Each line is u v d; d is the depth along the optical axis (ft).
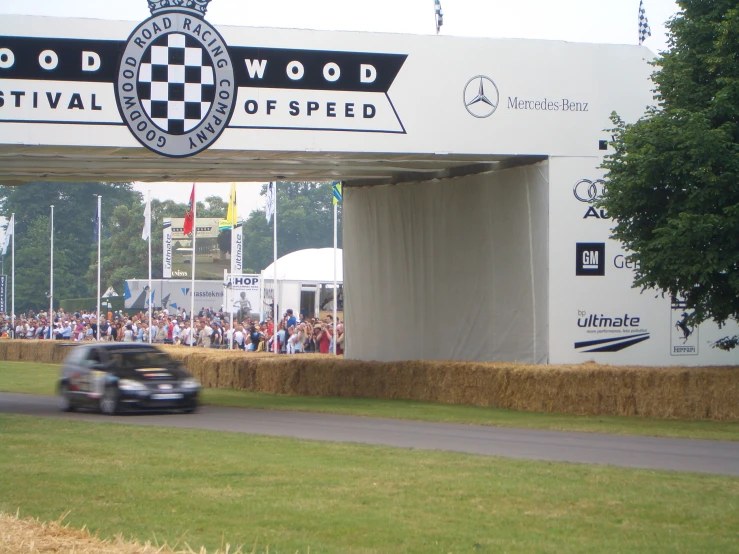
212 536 34.35
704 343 95.09
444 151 87.40
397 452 55.77
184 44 80.79
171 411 85.97
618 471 48.37
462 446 60.29
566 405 82.94
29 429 68.85
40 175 107.96
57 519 37.04
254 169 101.65
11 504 40.11
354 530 35.40
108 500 41.14
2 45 77.61
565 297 91.81
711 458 54.60
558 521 36.86
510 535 34.63
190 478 46.75
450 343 105.60
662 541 33.65
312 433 68.13
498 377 88.17
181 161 93.71
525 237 94.53
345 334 123.85
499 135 89.20
